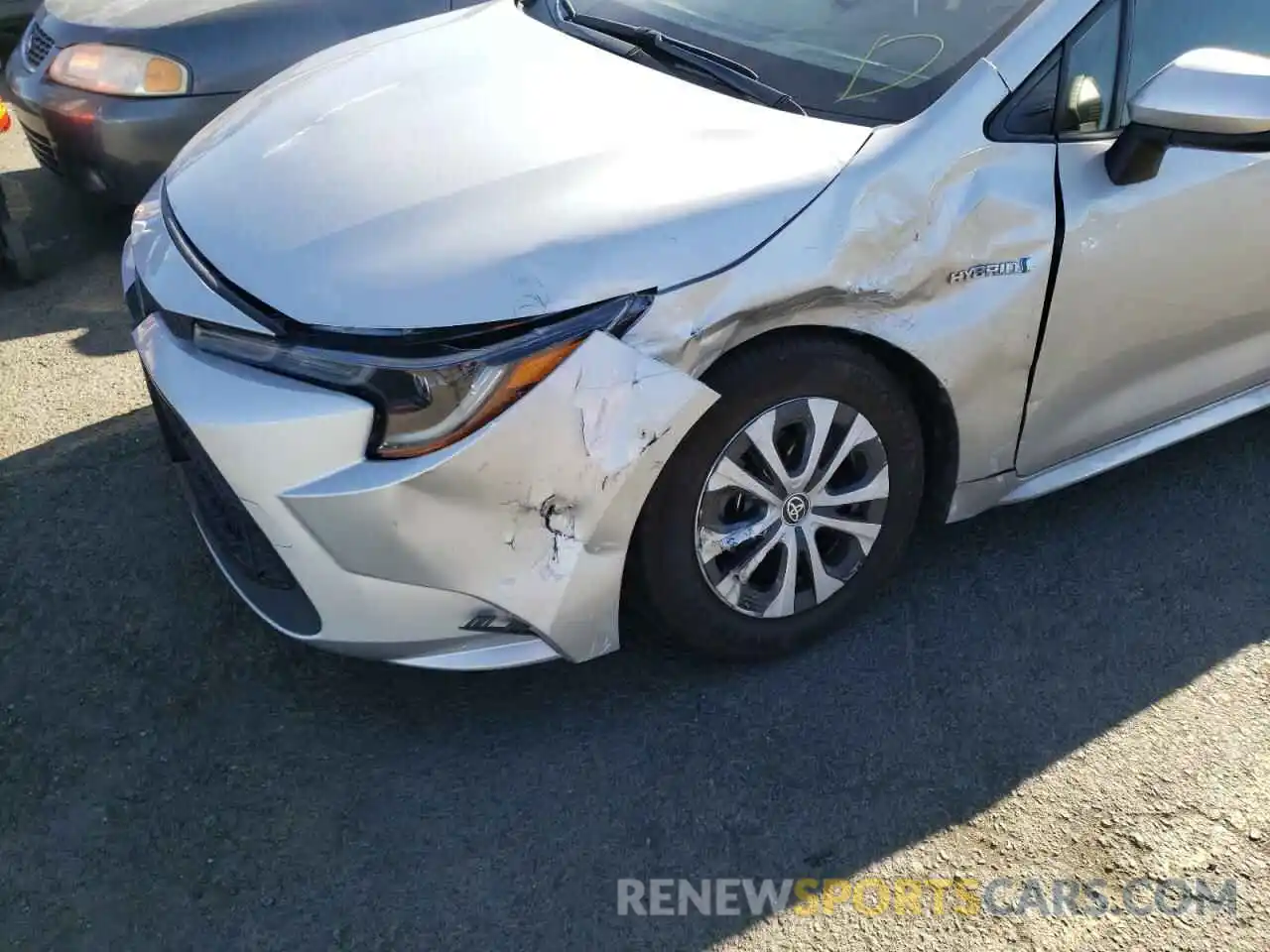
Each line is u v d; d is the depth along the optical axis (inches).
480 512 78.6
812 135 89.4
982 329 91.9
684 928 79.8
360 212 83.7
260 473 77.5
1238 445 132.1
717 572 92.0
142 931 78.9
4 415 134.3
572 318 77.5
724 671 100.0
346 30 166.1
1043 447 104.0
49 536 114.0
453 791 89.0
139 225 97.7
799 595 97.9
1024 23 94.0
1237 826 88.5
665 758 92.1
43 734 93.2
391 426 76.0
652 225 81.0
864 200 85.6
